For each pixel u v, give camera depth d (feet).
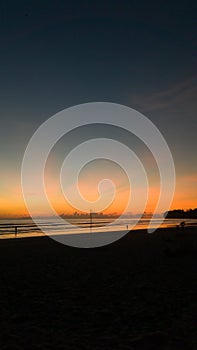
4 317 21.40
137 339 17.10
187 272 37.52
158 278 34.22
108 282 32.48
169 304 24.17
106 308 23.38
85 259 49.19
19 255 54.49
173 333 17.98
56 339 17.35
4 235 113.29
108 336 17.71
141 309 22.99
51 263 45.42
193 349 15.71
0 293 28.12
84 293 27.99
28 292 28.43
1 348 16.12
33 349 15.97
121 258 49.85
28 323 20.15
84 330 18.78
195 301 24.86
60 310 22.95
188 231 115.03
